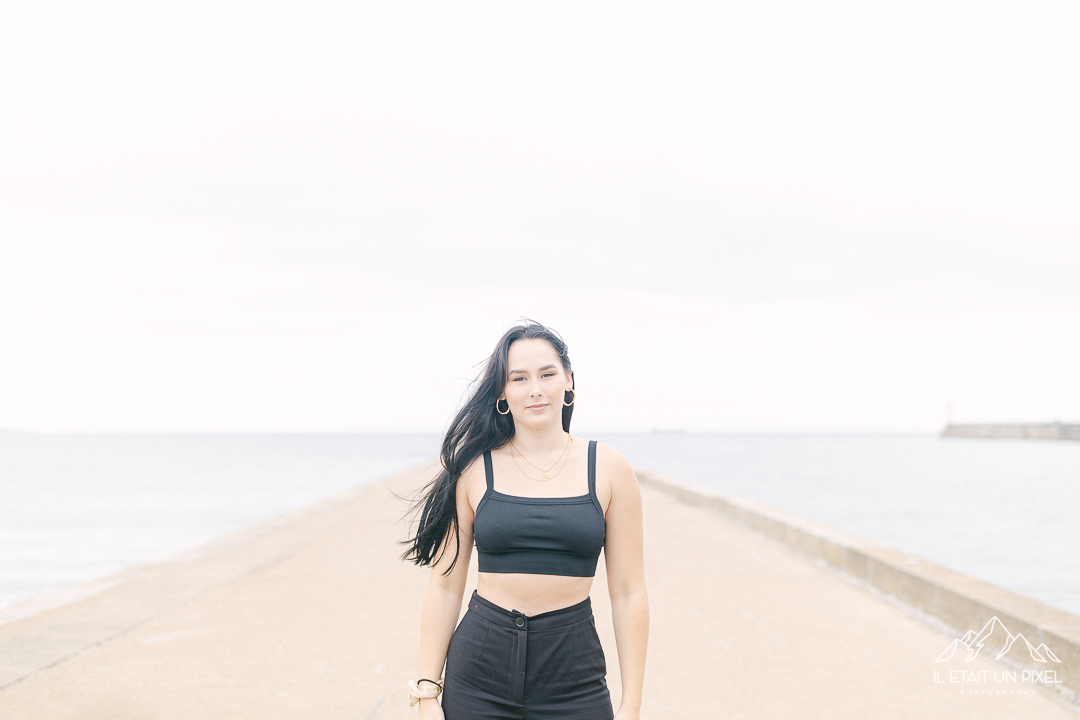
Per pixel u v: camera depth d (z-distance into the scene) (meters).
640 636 2.38
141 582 6.88
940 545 18.33
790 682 4.54
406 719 3.90
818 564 8.27
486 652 2.30
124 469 56.06
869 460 80.06
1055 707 4.16
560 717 2.28
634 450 127.62
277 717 3.89
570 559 2.32
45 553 13.80
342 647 5.07
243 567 7.66
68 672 4.47
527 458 2.45
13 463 70.31
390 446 176.88
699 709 4.12
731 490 37.44
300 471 52.78
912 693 4.37
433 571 2.54
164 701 4.06
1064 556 16.61
